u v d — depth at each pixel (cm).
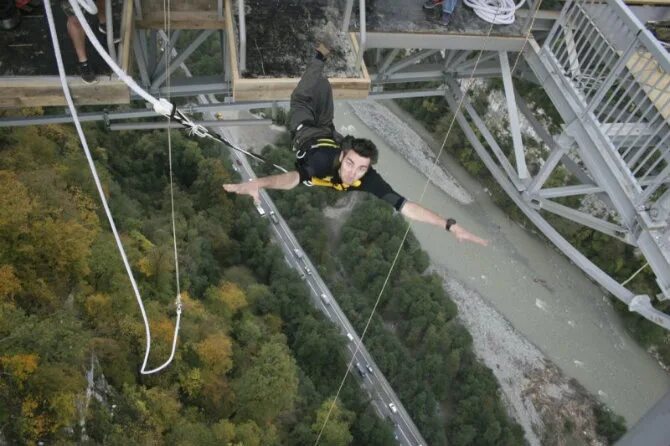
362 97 1001
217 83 1174
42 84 880
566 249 1097
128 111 1141
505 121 4047
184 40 3747
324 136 479
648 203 905
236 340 3155
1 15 908
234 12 1030
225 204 3991
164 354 2525
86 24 532
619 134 960
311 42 1010
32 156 2506
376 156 445
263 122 1166
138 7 1011
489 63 1412
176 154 3903
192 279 3206
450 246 3984
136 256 2767
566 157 1338
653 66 1027
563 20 1055
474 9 1125
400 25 1081
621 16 899
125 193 3406
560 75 1054
